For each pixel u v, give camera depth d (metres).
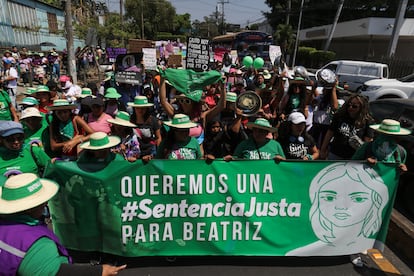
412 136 5.00
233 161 3.42
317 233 3.60
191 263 3.65
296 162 3.46
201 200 3.47
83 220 3.45
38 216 2.00
